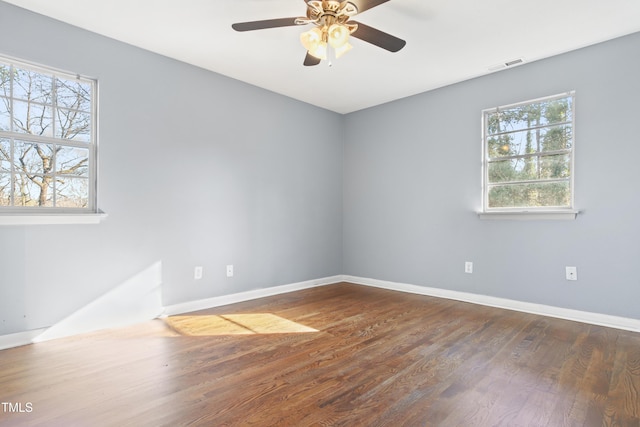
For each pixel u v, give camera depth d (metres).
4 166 2.49
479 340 2.59
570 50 3.07
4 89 2.49
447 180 3.91
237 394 1.81
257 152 3.96
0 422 1.55
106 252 2.87
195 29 2.75
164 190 3.21
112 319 2.90
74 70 2.71
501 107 3.51
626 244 2.82
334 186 4.87
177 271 3.30
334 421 1.58
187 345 2.50
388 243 4.46
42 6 2.45
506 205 3.52
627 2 2.34
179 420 1.58
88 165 2.84
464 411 1.67
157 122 3.16
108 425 1.54
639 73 2.76
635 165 2.78
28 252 2.52
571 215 3.04
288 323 3.01
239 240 3.79
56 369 2.10
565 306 3.12
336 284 4.74
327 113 4.79
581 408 1.69
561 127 3.18
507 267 3.47
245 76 3.67
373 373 2.06
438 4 2.38
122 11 2.50
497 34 2.79
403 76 3.64
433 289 4.04
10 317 2.45
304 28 2.71
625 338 2.62
